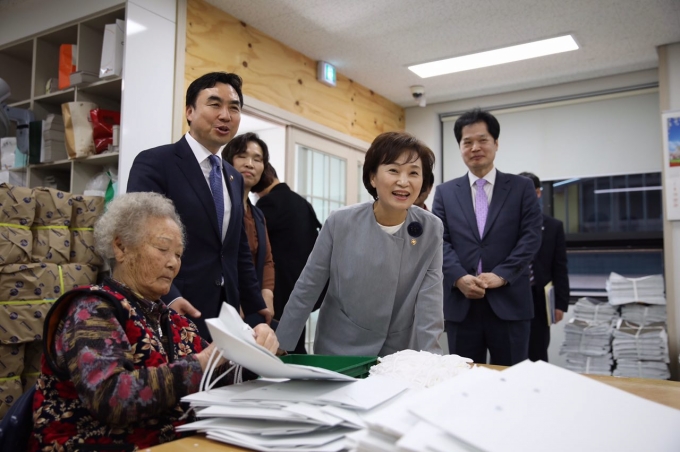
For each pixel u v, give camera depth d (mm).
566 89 4664
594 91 4551
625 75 4422
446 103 5262
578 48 3941
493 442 579
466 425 604
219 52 3359
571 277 4574
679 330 3609
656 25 3564
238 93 1905
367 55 4137
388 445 622
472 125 2463
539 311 3219
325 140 4375
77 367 851
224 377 1102
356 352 1602
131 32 2789
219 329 747
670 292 3666
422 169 1507
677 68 3814
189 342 1133
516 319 2262
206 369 877
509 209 2396
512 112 4957
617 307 3982
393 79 4664
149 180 1670
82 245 2701
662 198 3865
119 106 3201
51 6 3215
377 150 1462
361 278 1550
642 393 1025
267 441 725
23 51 3568
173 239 1063
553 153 4738
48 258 2543
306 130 4137
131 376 848
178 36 3066
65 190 3342
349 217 1580
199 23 3223
